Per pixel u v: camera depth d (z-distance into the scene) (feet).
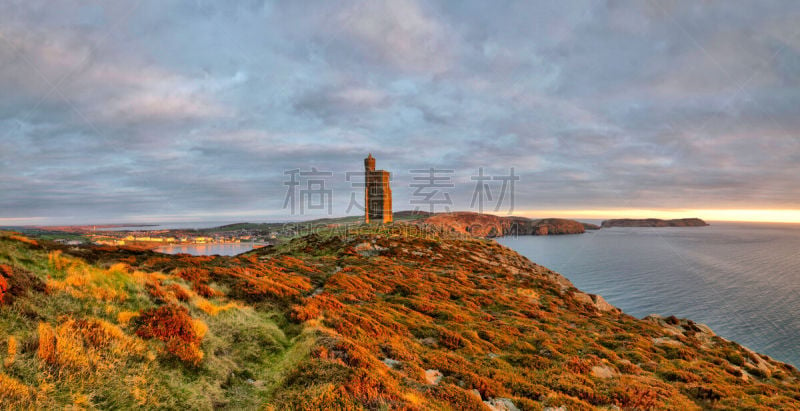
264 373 44.68
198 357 40.63
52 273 48.98
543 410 46.75
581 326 110.01
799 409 59.52
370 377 41.60
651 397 54.39
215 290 72.33
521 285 178.91
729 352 106.22
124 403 30.58
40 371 29.53
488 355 69.51
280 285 87.81
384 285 127.95
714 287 618.85
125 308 45.83
